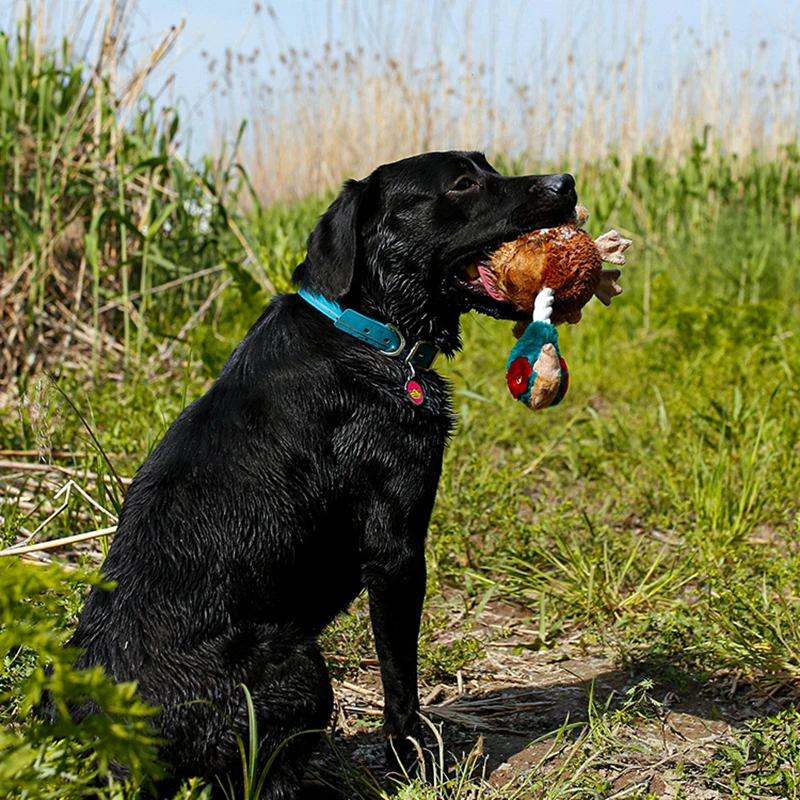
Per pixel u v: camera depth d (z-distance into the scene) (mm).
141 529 2725
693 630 3781
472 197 3229
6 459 5496
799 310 9461
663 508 5352
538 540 4703
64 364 7129
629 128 11852
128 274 7973
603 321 9266
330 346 3041
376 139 13688
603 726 3113
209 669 2580
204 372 6941
